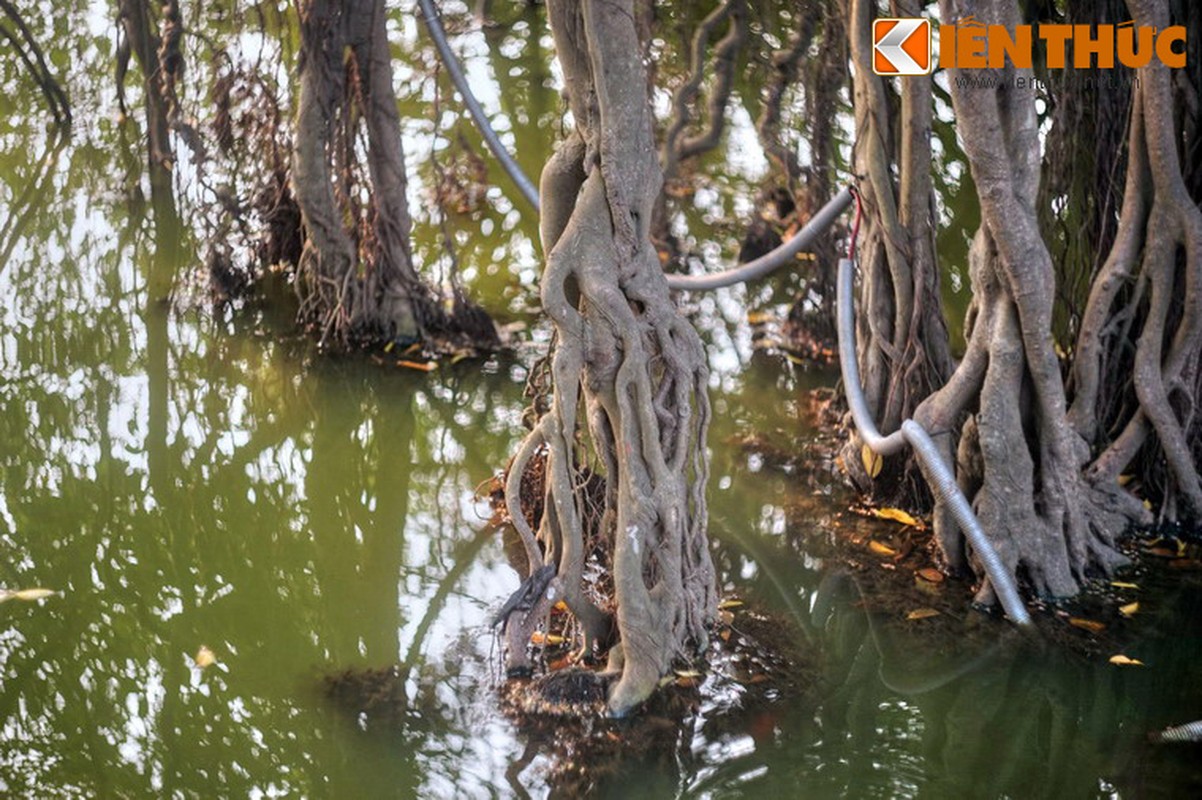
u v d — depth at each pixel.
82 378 6.73
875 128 5.49
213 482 5.90
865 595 5.05
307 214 6.82
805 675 4.55
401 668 4.58
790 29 8.69
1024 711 4.43
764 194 7.84
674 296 7.50
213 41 9.48
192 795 3.95
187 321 7.35
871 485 5.72
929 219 5.49
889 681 4.56
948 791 4.04
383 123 6.71
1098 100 5.53
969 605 4.99
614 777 4.03
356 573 5.23
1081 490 5.25
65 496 5.72
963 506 4.91
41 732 4.25
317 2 6.41
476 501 5.75
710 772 4.07
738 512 5.64
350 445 6.21
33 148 9.70
